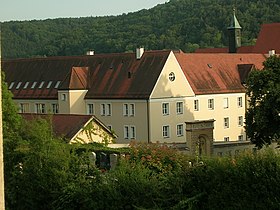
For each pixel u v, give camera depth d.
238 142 62.81
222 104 85.94
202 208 24.31
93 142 52.75
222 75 88.06
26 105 91.50
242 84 89.31
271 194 22.64
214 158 24.78
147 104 75.56
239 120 88.75
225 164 23.97
